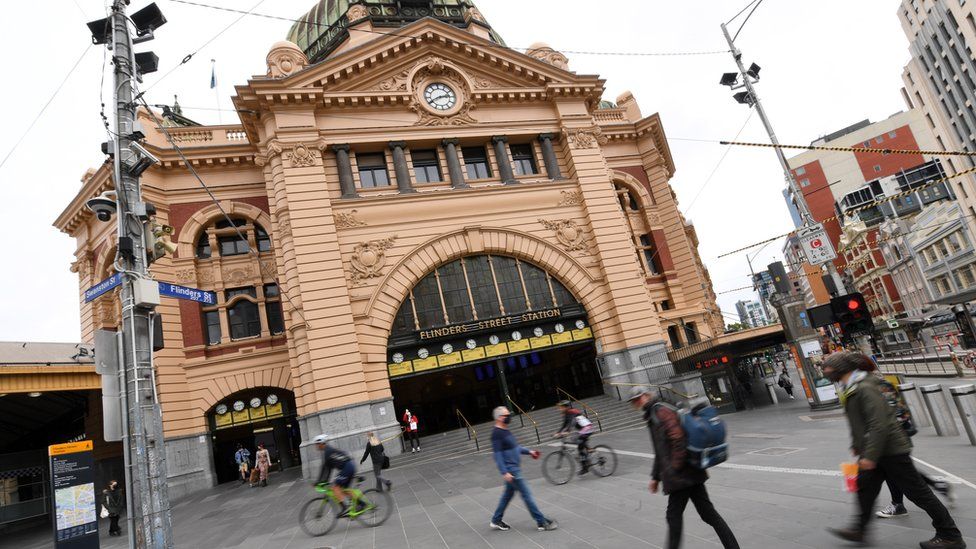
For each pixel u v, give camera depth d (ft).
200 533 45.09
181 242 85.81
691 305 108.47
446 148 91.40
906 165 274.16
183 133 90.17
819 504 23.85
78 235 100.37
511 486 27.30
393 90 90.53
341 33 112.27
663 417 18.20
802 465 32.60
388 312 80.02
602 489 34.99
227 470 90.48
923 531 18.85
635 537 23.22
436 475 54.60
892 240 215.10
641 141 117.80
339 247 79.82
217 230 88.84
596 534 24.58
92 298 30.40
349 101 86.63
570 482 39.17
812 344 60.29
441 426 110.63
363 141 86.89
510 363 111.45
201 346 82.64
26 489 75.46
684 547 21.09
